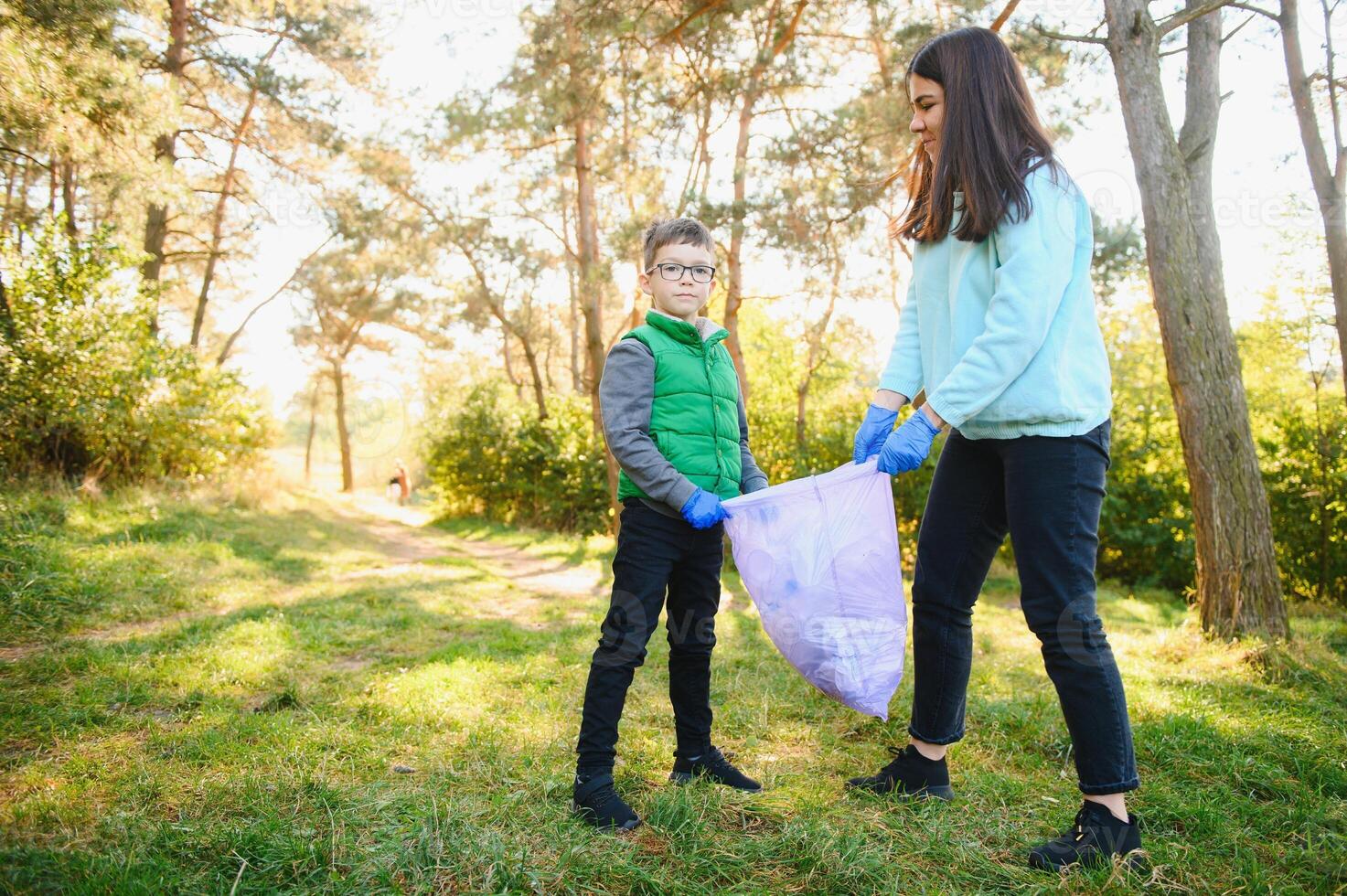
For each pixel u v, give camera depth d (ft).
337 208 51.29
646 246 7.64
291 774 7.18
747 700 10.21
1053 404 6.18
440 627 15.30
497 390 55.06
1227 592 14.32
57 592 14.32
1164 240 15.02
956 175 6.56
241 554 22.62
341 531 34.76
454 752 8.14
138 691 9.73
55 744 7.94
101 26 20.71
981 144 6.37
